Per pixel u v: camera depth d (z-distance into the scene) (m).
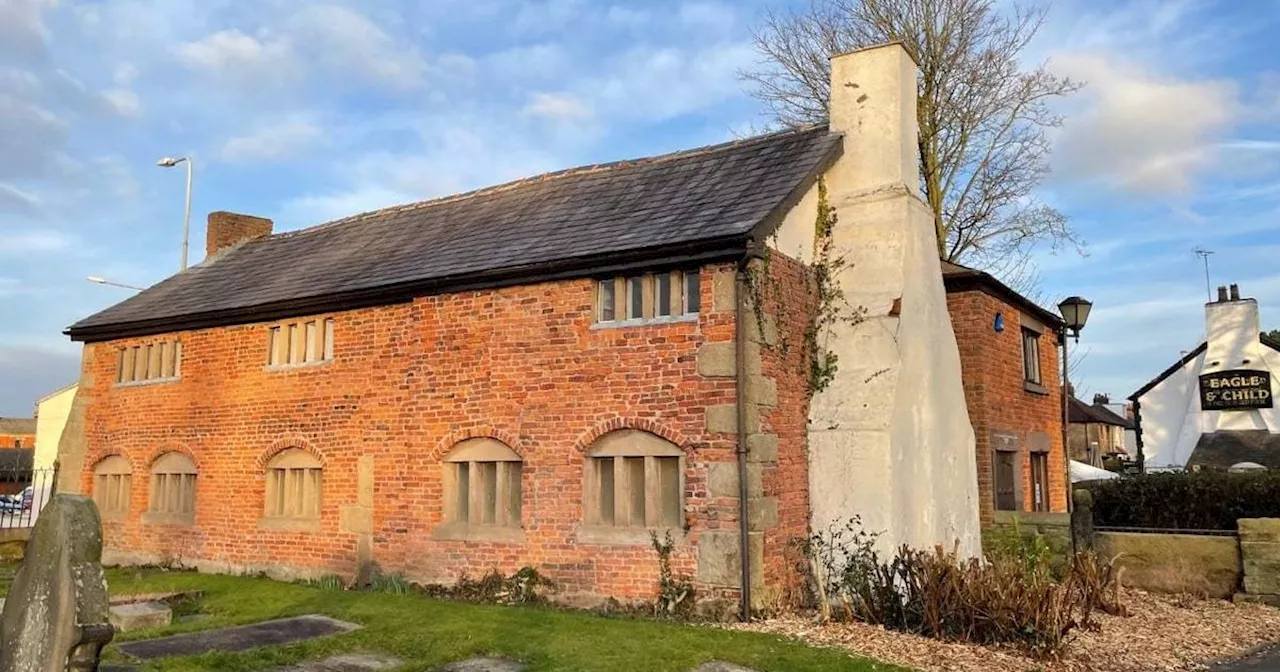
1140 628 10.92
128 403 18.03
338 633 10.02
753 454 10.91
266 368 15.97
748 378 11.00
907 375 12.55
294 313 15.61
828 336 12.82
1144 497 15.56
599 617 10.84
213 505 16.31
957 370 14.40
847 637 9.75
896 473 11.97
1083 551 12.75
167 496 17.28
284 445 15.48
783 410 11.88
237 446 16.16
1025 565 10.43
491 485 13.08
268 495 15.70
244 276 18.34
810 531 12.23
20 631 6.21
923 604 10.02
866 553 11.57
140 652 9.09
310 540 14.85
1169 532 13.98
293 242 19.64
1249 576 12.84
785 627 10.20
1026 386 18.12
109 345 18.67
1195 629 11.05
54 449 42.81
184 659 8.64
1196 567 13.34
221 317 16.56
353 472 14.50
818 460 12.38
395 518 13.80
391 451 14.02
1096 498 16.08
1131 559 13.83
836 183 13.55
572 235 13.16
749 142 14.51
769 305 11.64
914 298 12.95
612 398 11.89
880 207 13.02
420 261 14.66
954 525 13.51
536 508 12.31
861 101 13.62
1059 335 20.72
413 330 14.01
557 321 12.52
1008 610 9.45
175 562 16.73
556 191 15.71
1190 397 31.39
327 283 15.51
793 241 12.49
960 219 23.86
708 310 11.28
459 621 10.41
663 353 11.57
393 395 14.14
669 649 8.92
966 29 22.98
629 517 11.72
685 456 11.23
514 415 12.72
